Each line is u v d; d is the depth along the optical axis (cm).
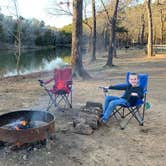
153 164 447
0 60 3578
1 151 469
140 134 572
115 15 2062
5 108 759
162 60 2516
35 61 3453
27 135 450
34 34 7025
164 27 5322
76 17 1268
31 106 778
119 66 2056
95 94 957
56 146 495
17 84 1194
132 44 6375
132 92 625
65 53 5597
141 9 4325
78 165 436
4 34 5072
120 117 676
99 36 5181
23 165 429
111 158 464
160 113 726
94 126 582
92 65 2264
